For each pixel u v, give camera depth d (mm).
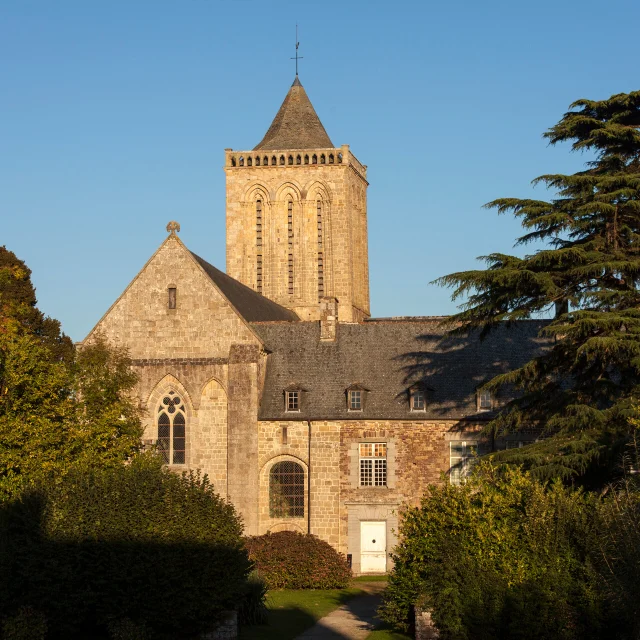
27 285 83562
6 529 37375
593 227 49188
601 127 49562
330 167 100188
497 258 49938
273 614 44281
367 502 63688
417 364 67188
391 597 39344
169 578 36344
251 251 100875
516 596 32656
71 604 36000
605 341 43688
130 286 67438
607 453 42781
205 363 65625
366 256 108875
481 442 63531
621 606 28969
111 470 40438
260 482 64750
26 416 47938
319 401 65688
